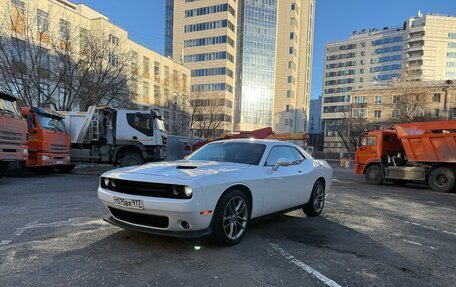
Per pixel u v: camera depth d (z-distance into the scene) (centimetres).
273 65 8931
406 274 369
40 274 333
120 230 496
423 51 9750
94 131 1502
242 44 8631
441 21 9712
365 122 6066
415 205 877
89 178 1266
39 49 1947
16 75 1870
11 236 462
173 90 5506
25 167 1323
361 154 1553
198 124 5625
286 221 613
